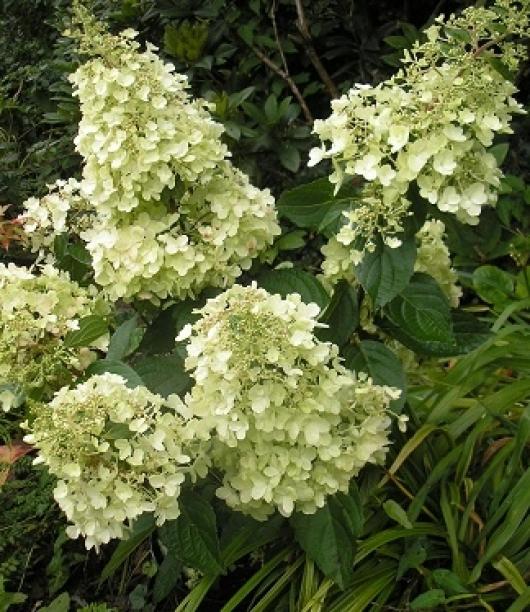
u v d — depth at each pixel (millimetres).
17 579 1225
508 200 1631
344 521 882
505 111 872
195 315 945
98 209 947
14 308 903
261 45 1902
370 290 849
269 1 1919
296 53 2008
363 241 872
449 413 1103
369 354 949
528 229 1667
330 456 825
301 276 966
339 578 865
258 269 1033
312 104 2008
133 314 1144
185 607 952
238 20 1919
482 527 965
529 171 1788
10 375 884
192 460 861
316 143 1798
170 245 914
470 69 838
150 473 792
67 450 758
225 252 943
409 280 850
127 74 901
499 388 1177
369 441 861
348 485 890
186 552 864
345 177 900
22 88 2361
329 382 812
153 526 882
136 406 786
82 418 767
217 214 935
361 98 877
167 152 905
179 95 956
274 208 992
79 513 786
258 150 1779
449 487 1012
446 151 824
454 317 972
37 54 2373
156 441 780
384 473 1012
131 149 903
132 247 917
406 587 992
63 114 1938
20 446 1005
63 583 1195
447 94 824
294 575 982
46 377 894
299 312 809
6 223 1100
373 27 2014
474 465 1079
